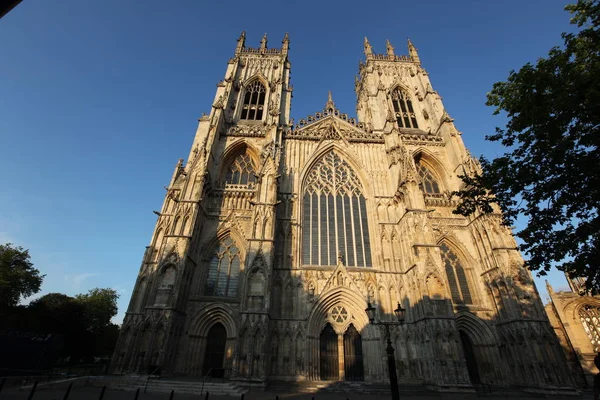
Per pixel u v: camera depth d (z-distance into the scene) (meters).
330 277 44.31
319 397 30.52
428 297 39.81
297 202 51.22
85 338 82.38
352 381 38.22
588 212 23.03
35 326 66.94
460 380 35.16
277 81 71.38
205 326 41.53
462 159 56.03
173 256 40.59
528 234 25.19
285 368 38.28
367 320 42.31
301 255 47.44
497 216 47.38
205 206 49.50
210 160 52.78
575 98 20.94
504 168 25.02
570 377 36.34
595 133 20.55
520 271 42.94
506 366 40.78
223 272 45.84
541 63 23.58
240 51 78.25
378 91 72.62
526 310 40.38
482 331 43.12
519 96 24.48
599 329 62.47
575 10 23.52
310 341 40.75
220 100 62.59
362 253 48.44
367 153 58.97
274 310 41.88
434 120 66.75
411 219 45.66
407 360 39.72
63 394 26.22
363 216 52.09
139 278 42.91
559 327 65.44
